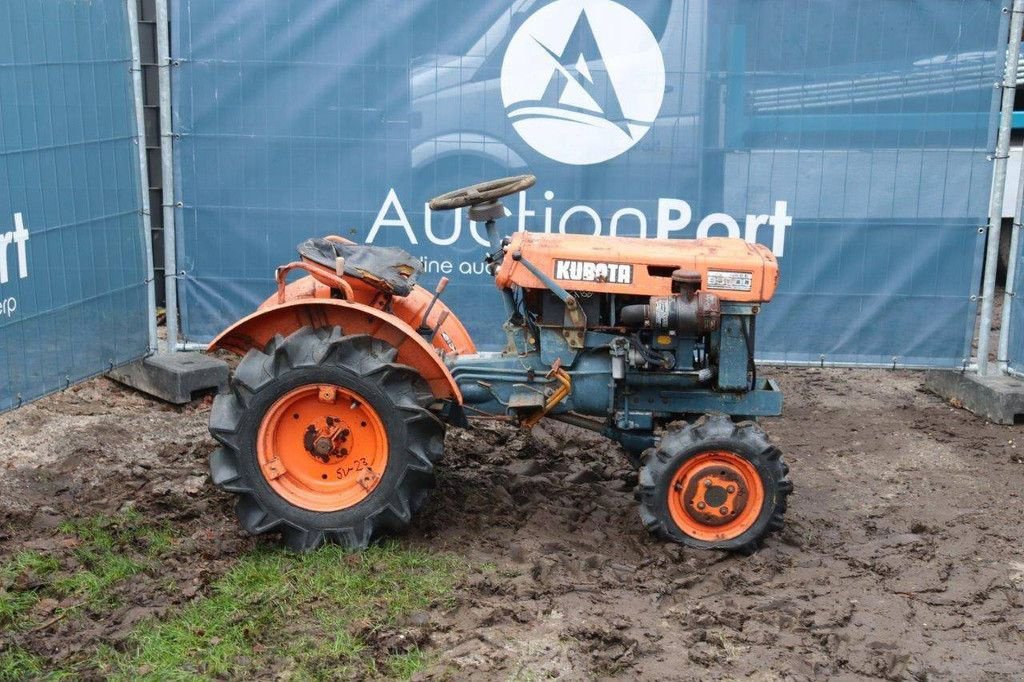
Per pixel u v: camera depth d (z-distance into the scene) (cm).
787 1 689
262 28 699
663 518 508
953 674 414
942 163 705
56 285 597
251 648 418
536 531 528
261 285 730
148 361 721
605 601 462
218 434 489
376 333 514
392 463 492
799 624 448
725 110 703
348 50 702
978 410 729
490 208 520
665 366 514
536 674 403
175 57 701
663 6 692
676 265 509
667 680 404
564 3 693
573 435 672
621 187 714
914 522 554
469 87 705
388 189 718
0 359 547
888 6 687
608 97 702
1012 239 737
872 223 712
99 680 398
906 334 727
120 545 502
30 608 445
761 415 531
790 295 723
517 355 533
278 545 504
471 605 451
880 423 716
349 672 403
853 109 700
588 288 511
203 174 716
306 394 492
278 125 711
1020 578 495
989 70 694
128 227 686
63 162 602
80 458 612
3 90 541
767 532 510
